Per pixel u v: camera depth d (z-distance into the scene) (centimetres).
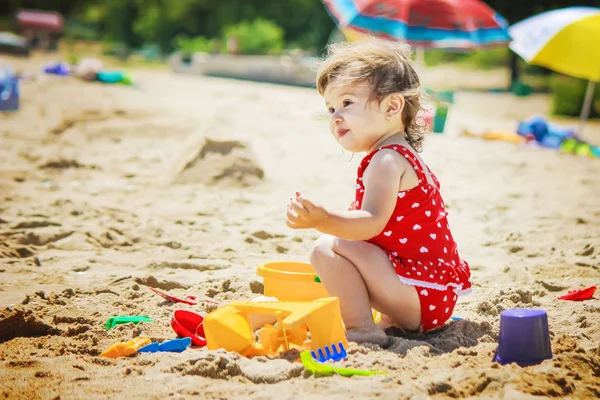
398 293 323
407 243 328
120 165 820
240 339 307
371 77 331
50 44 3441
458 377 274
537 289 431
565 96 1912
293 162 876
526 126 1184
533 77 3145
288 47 4053
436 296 329
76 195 674
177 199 672
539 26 1186
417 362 297
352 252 322
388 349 314
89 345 328
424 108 350
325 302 304
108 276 447
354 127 334
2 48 2628
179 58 2477
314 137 1056
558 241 559
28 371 290
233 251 514
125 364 300
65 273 452
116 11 4438
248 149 761
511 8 3047
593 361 296
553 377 275
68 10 5044
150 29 4200
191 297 409
